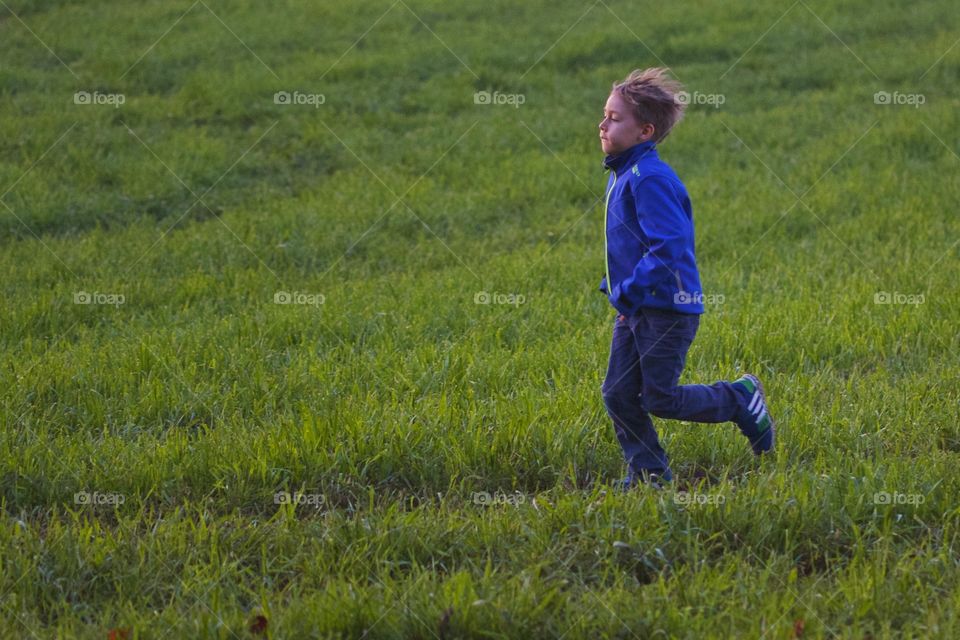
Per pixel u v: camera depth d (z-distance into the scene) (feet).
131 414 61.67
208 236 106.63
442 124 155.33
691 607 39.93
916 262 92.48
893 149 137.49
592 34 201.98
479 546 45.98
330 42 199.93
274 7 225.15
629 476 51.70
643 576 44.68
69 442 56.49
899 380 65.87
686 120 156.66
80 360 69.36
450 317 79.97
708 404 50.26
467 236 110.83
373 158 138.82
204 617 39.19
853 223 108.47
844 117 154.40
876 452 54.44
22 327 78.84
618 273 49.26
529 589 40.78
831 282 89.35
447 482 53.31
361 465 53.93
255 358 70.74
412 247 105.81
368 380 66.74
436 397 63.31
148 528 47.09
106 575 43.57
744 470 54.49
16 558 43.57
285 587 43.60
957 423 57.41
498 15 223.10
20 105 152.05
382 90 172.14
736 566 43.29
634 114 48.37
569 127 152.56
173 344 72.08
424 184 127.24
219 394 63.52
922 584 42.14
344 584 41.47
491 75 177.27
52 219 111.75
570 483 53.62
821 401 62.03
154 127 146.61
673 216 46.78
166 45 189.37
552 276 91.35
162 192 121.08
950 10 214.69
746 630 38.88
